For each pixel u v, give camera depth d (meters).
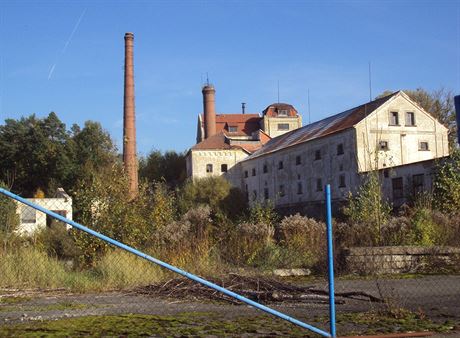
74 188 16.28
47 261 12.44
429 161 36.44
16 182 67.88
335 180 48.94
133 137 51.41
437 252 13.91
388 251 13.63
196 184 59.69
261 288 9.94
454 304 8.45
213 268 12.63
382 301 8.42
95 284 11.40
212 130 81.69
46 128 68.81
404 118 48.31
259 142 76.00
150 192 16.52
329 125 54.12
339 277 12.89
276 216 18.77
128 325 6.91
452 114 62.50
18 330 6.60
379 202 16.92
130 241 14.59
